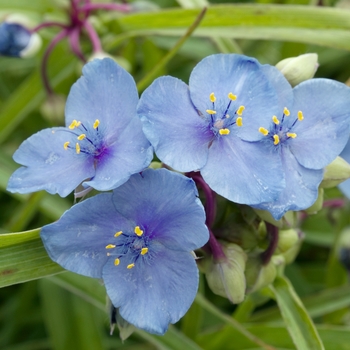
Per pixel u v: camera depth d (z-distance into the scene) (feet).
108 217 0.45
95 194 0.47
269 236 0.52
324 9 0.63
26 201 0.70
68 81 0.85
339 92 0.48
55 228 0.44
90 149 0.47
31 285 0.76
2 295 0.80
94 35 0.71
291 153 0.48
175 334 0.63
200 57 0.85
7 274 0.48
